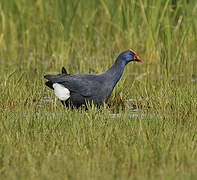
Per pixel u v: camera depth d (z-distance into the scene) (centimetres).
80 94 1288
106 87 1309
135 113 1302
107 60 1762
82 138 967
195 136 993
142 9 1780
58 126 1054
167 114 1240
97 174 780
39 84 1501
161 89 1390
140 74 1772
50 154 865
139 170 800
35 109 1322
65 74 1325
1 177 775
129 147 912
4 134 985
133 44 1877
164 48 1706
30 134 1010
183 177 762
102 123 1082
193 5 1775
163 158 848
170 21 1789
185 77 1709
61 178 763
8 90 1400
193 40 1798
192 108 1253
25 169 809
